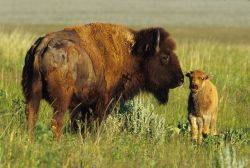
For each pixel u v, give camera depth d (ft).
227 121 171.32
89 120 132.98
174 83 146.41
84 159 98.58
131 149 112.88
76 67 122.11
